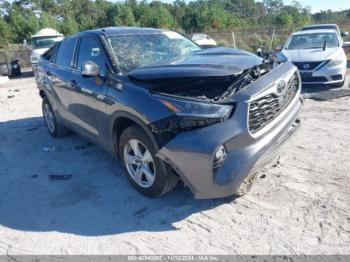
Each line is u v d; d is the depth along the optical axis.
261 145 3.25
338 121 6.03
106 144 4.36
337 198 3.58
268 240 3.06
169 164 3.31
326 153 4.67
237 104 3.12
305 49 9.71
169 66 3.71
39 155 5.46
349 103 7.27
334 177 4.00
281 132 3.52
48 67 5.79
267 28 26.47
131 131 3.66
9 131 6.96
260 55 4.78
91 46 4.63
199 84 3.39
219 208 3.56
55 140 6.14
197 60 3.91
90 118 4.54
